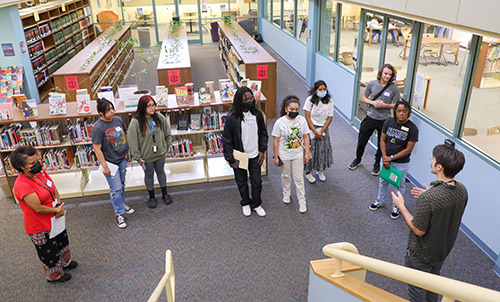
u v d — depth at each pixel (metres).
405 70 5.32
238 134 4.23
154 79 10.55
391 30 5.57
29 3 10.68
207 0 14.64
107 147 4.20
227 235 4.29
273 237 4.24
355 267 2.38
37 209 3.19
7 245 4.21
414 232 2.61
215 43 15.20
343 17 7.27
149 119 4.41
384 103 5.02
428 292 2.92
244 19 15.09
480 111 4.00
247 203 4.66
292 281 3.61
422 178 5.01
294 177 4.55
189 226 4.46
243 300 3.41
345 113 7.46
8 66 7.86
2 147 4.69
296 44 10.40
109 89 5.01
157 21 14.77
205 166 5.46
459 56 4.21
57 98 4.68
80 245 4.17
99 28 14.35
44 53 9.65
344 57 7.43
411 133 4.07
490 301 1.20
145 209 4.81
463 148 4.17
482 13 3.12
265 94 7.45
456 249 4.01
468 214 4.18
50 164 4.92
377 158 5.39
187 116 5.18
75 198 5.08
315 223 4.46
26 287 3.62
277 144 4.48
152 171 4.68
